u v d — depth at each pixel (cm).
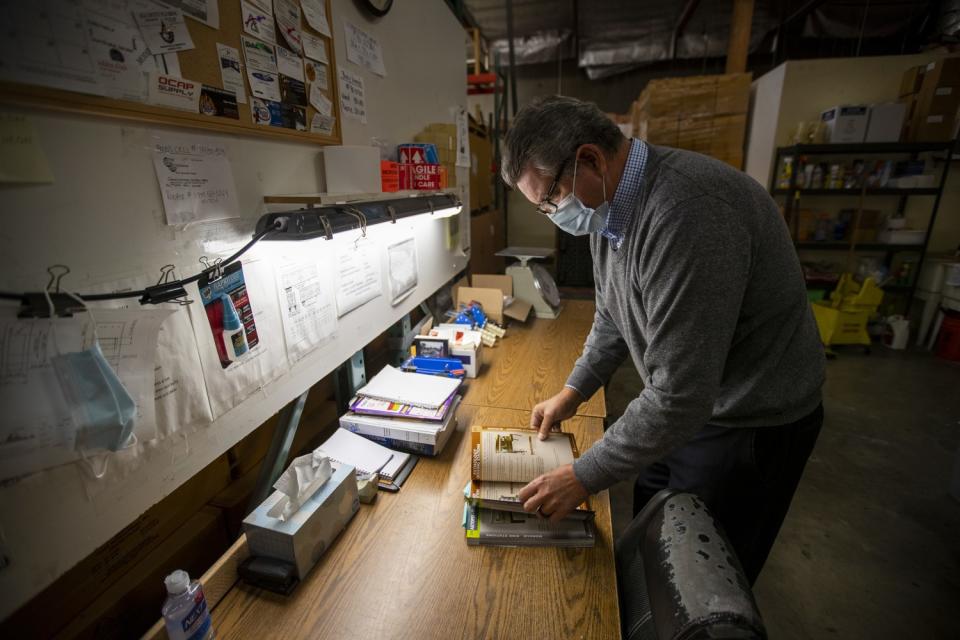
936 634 148
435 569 79
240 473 102
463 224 226
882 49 490
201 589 65
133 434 61
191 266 73
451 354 153
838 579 169
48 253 52
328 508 82
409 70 159
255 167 87
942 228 385
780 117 384
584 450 112
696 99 375
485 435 107
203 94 72
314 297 104
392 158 148
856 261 402
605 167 84
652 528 73
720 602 55
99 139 57
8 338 49
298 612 71
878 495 212
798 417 100
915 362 351
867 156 380
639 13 471
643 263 82
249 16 81
